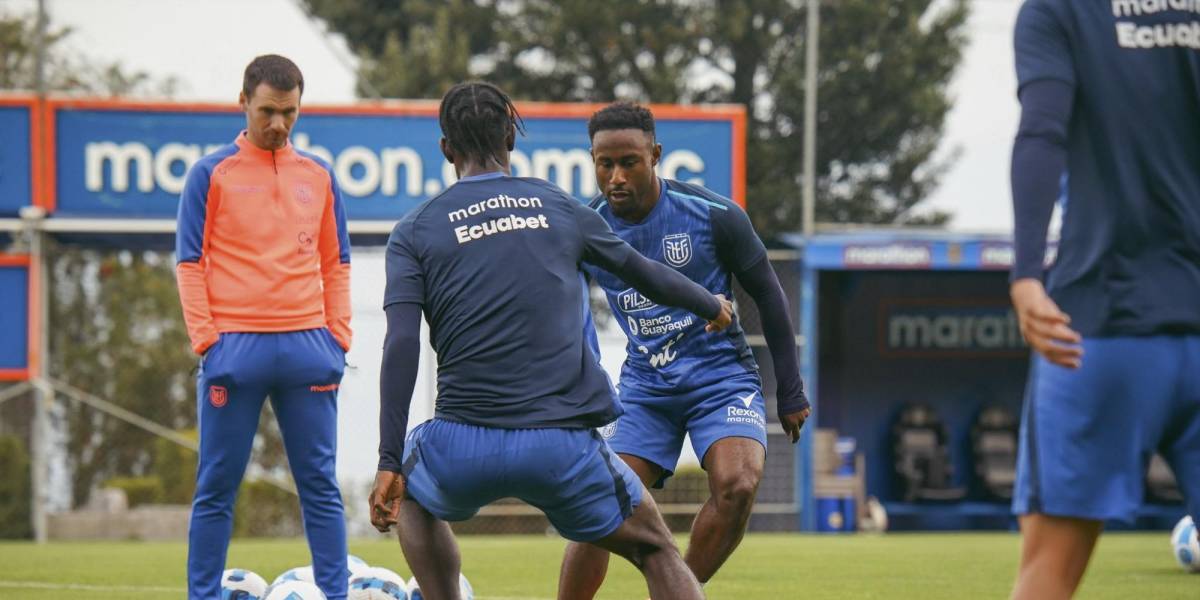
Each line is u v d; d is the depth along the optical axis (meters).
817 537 46.06
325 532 17.02
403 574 27.19
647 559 13.04
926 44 75.75
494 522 51.81
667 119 48.19
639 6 72.75
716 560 16.05
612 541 12.99
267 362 16.66
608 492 12.71
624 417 17.12
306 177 17.28
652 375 17.05
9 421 44.94
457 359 12.70
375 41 78.25
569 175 47.91
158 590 24.47
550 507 12.75
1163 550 36.16
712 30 72.62
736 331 17.08
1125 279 10.49
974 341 57.97
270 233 16.86
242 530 49.56
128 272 62.44
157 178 46.59
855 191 77.00
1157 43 10.61
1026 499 10.62
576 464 12.52
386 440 12.38
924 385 57.75
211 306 16.75
